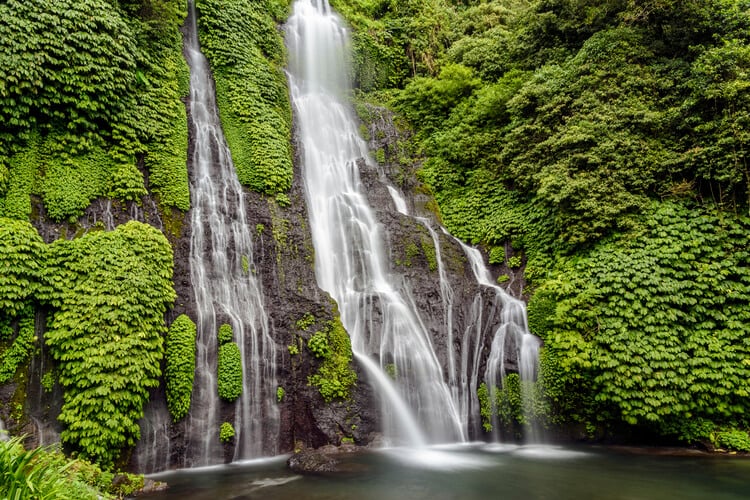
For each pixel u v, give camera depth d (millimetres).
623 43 15375
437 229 16594
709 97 12586
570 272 13508
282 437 11586
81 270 10109
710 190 12734
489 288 14727
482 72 21344
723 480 8977
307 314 12883
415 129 21250
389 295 13922
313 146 18297
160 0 15117
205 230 13008
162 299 10914
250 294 12820
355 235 15398
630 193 13422
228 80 16531
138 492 8453
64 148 11477
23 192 10516
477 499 8023
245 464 10594
